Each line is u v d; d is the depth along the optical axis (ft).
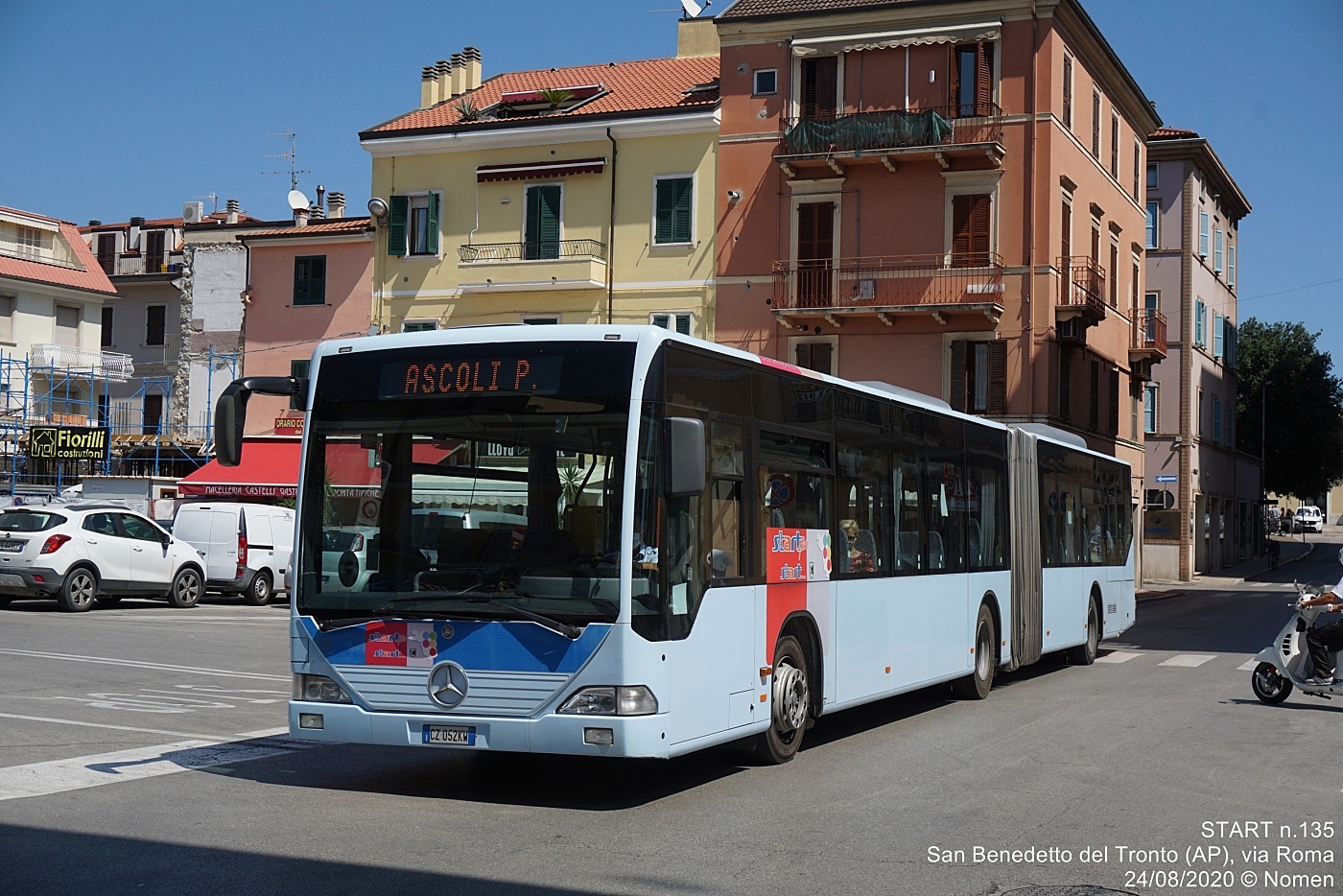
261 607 97.19
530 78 145.07
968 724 44.37
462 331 31.14
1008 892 22.84
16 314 167.22
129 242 198.08
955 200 118.32
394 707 29.96
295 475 128.77
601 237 127.34
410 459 30.78
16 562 82.79
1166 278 189.88
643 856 24.89
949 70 118.52
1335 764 36.42
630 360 29.71
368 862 23.85
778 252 122.62
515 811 29.12
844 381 40.50
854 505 40.86
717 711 31.71
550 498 29.60
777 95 123.03
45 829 25.96
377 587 30.45
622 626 28.58
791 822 28.14
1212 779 33.83
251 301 147.33
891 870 24.13
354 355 31.83
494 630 29.25
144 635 69.00
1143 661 70.74
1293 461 262.06
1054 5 116.47
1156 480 189.16
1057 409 118.11
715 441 32.24
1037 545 59.88
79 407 171.73
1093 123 131.64
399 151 133.39
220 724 40.50
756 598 33.94
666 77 137.59
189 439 153.28
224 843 25.14
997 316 116.16
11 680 48.55
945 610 48.26
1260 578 195.62
